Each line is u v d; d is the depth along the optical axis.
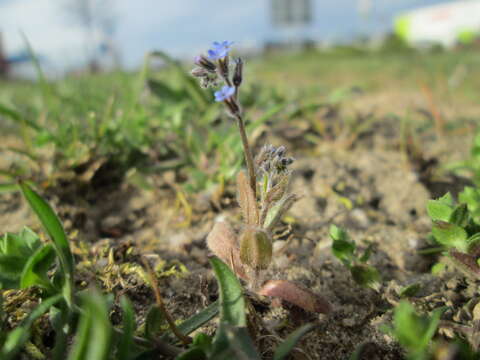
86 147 0.17
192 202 0.16
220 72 0.09
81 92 0.28
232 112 0.09
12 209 0.16
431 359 0.07
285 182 0.10
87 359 0.07
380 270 0.13
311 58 1.48
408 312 0.08
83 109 0.24
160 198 0.17
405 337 0.08
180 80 0.26
